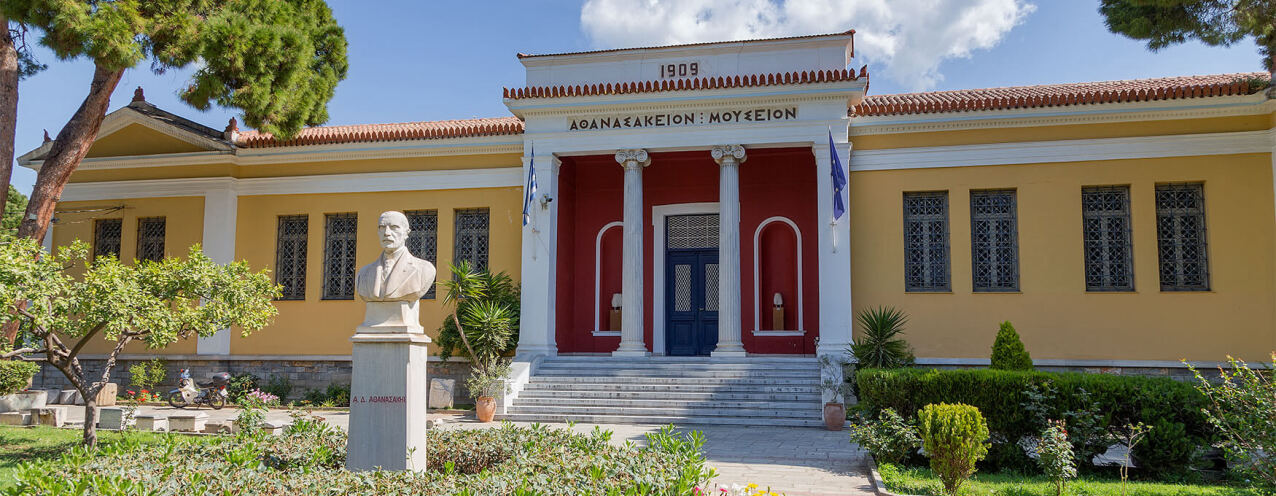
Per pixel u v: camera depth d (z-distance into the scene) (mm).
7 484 9148
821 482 10109
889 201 18297
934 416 9328
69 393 17469
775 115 18531
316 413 17812
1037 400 10625
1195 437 10258
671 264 21734
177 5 15703
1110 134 17562
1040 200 17734
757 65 20516
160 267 11875
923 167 18250
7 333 15102
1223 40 15102
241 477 6074
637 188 19062
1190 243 17328
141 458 6773
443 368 19734
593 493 5688
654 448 7211
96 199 21344
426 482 5977
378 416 7438
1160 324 17062
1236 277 16844
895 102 19797
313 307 20500
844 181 17422
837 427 15234
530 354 18766
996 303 17703
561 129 19359
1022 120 17734
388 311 7625
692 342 21266
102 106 16906
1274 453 8672
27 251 10805
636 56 21031
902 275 18031
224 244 20609
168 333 11016
